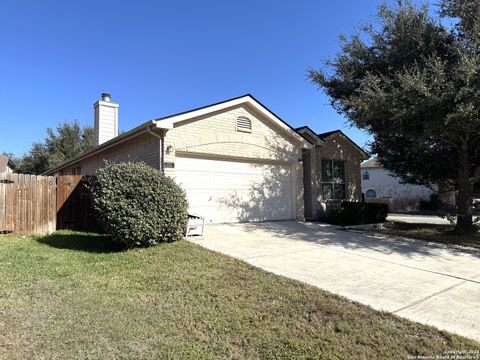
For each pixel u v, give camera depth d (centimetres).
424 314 412
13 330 356
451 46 932
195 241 816
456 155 1191
